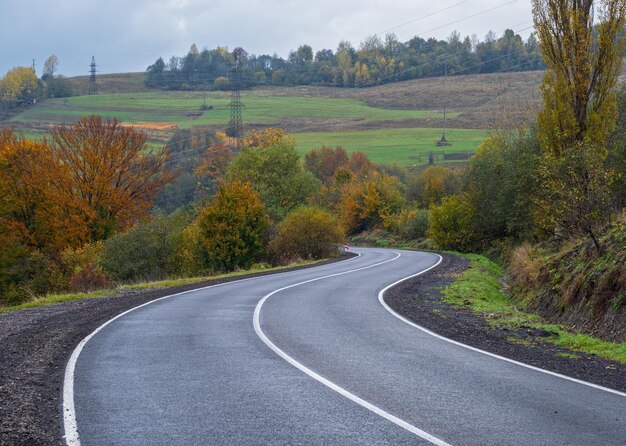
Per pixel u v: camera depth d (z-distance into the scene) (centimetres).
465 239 6378
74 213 5297
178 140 14675
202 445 711
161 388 985
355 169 13975
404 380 1059
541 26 3152
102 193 5491
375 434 755
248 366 1159
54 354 1269
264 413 846
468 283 2989
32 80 19750
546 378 1094
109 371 1109
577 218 2120
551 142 3169
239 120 13162
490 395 961
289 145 8775
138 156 5862
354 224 10350
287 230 5625
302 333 1563
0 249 4797
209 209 5144
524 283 2750
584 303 1850
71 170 5444
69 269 4322
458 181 9650
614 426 803
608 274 1770
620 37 3027
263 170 8350
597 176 2172
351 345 1405
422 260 5053
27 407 862
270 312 1975
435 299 2477
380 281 3231
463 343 1468
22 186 5462
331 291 2698
